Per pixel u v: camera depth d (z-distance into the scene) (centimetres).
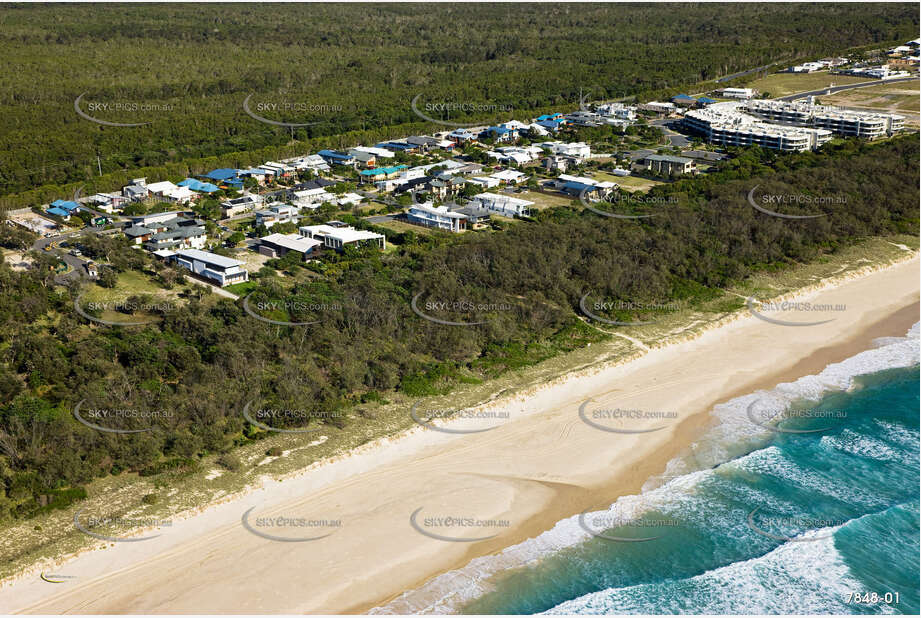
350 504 6712
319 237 12769
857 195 14500
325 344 9112
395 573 6006
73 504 6512
